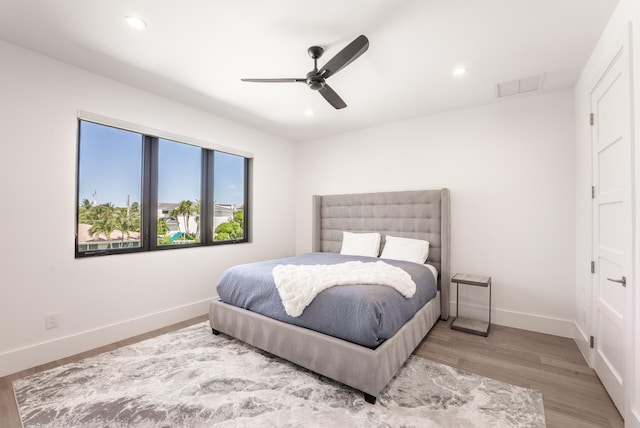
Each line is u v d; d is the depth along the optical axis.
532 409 1.72
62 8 1.78
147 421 1.62
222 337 2.76
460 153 3.41
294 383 1.99
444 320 3.26
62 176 2.40
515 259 3.07
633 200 1.49
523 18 1.86
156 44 2.17
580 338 2.51
